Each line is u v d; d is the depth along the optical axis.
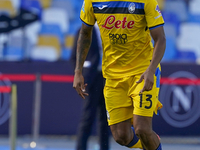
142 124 11.30
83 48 12.77
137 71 11.92
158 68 11.91
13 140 16.00
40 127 22.77
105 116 16.33
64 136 22.72
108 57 12.38
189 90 22.88
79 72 12.58
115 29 11.53
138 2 11.12
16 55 26.67
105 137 16.34
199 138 22.86
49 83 22.70
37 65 22.83
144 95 11.43
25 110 22.69
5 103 22.47
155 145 11.86
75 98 22.73
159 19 11.02
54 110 22.77
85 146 15.99
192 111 22.92
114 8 11.32
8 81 22.59
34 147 20.55
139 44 11.79
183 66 22.84
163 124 22.77
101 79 16.20
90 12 12.05
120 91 12.34
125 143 12.85
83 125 16.06
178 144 21.70
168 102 22.75
